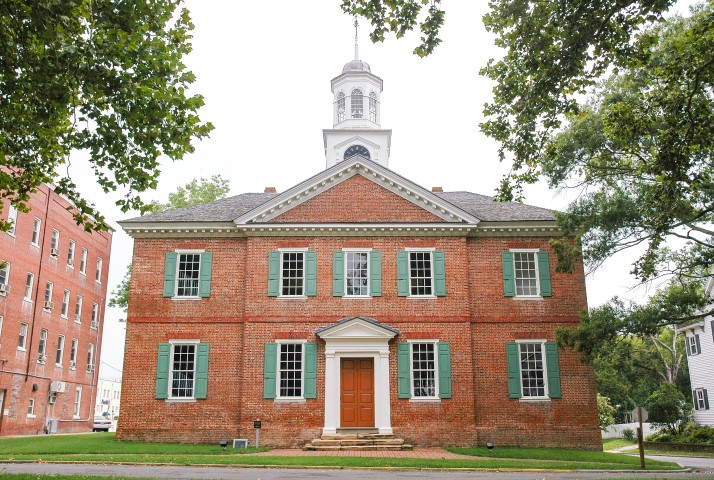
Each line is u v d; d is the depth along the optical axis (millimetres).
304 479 14398
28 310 35594
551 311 26531
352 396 25375
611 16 12367
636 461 21172
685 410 42844
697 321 42656
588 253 22719
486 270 26984
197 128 12562
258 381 25391
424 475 16047
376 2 12180
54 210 38906
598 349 23266
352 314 26141
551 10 12406
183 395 25781
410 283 26500
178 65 12000
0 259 32719
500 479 15188
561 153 22906
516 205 29844
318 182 27266
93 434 33125
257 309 26109
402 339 25859
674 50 16312
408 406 25125
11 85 11695
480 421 25391
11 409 33594
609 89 23141
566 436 25266
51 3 10258
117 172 13148
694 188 15297
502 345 26188
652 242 18297
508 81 13789
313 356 25672
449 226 26703
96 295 45438
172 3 11672
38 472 14750
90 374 44344
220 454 21047
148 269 26891
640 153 21859
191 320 26359
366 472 16766
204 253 27109
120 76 11305
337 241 26938
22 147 13516
